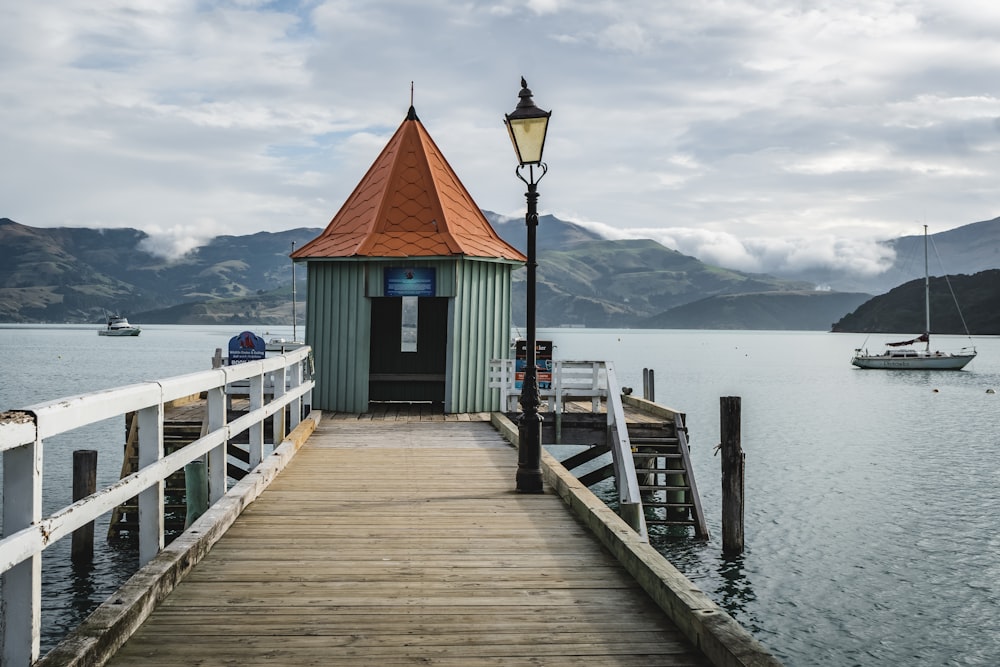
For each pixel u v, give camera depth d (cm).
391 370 1709
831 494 1934
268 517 690
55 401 333
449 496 791
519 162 846
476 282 1547
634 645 410
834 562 1356
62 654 339
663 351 13875
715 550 1360
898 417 3828
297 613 451
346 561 559
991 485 2061
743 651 355
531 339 832
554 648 405
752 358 11344
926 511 1755
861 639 1045
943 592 1220
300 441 1100
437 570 541
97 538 1377
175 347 13275
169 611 448
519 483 816
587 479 1491
